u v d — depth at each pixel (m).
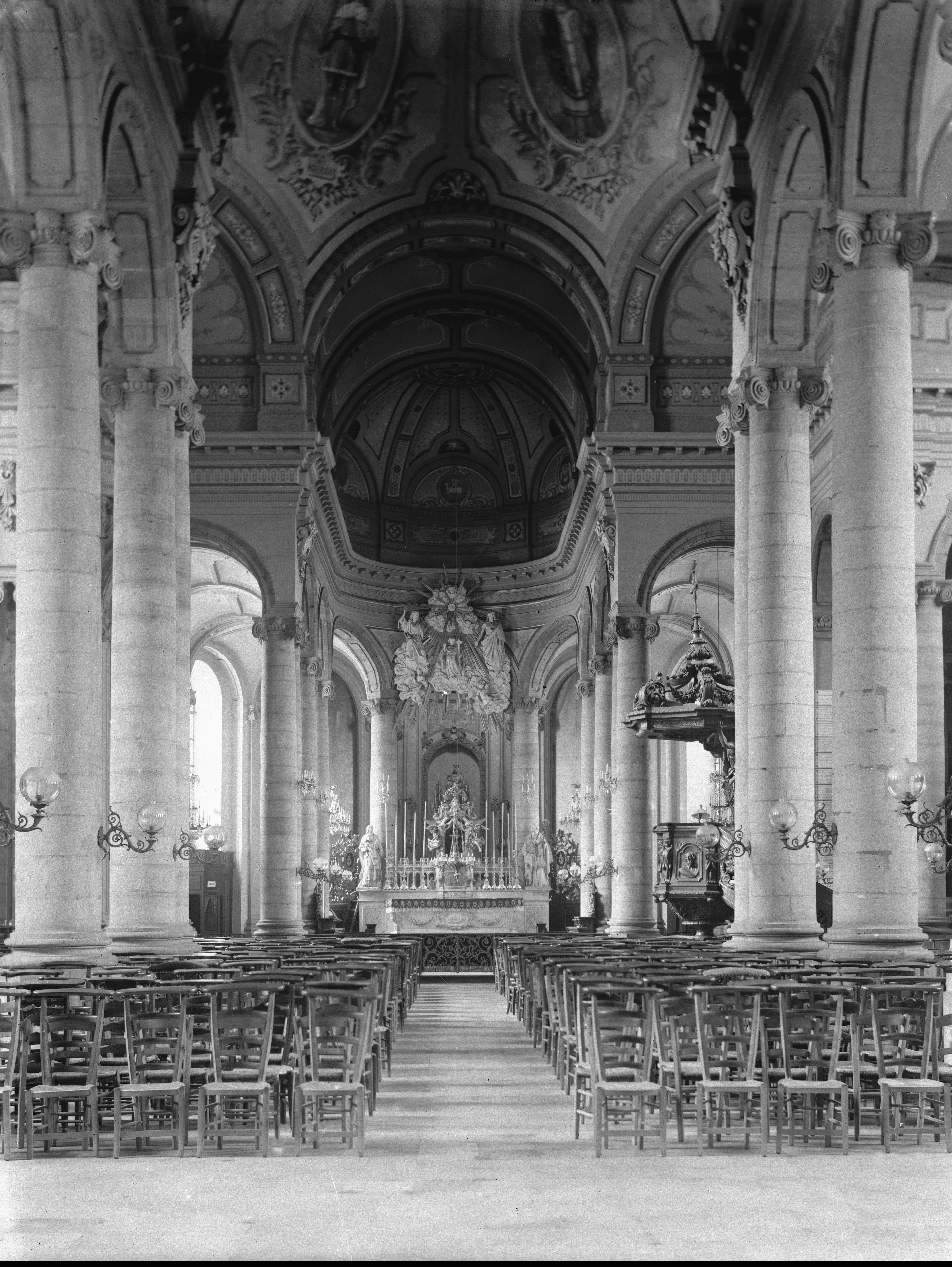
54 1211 9.93
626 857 34.38
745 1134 12.41
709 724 30.33
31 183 16.56
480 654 49.94
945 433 28.06
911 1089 12.09
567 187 33.47
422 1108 15.43
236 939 28.83
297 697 35.97
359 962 18.94
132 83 18.72
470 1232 9.27
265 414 35.38
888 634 16.33
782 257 20.91
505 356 45.91
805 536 21.11
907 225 16.95
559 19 28.73
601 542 37.84
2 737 31.59
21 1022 12.50
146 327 21.02
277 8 28.14
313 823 41.31
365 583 49.97
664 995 13.35
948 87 18.34
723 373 35.44
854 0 16.52
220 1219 9.66
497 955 36.28
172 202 21.33
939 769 28.59
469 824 48.97
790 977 14.75
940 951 22.31
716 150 22.84
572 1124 14.25
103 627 31.39
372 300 39.81
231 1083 12.27
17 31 15.88
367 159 32.47
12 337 28.55
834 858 17.41
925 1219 9.58
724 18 21.70
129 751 20.22
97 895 16.16
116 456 21.02
